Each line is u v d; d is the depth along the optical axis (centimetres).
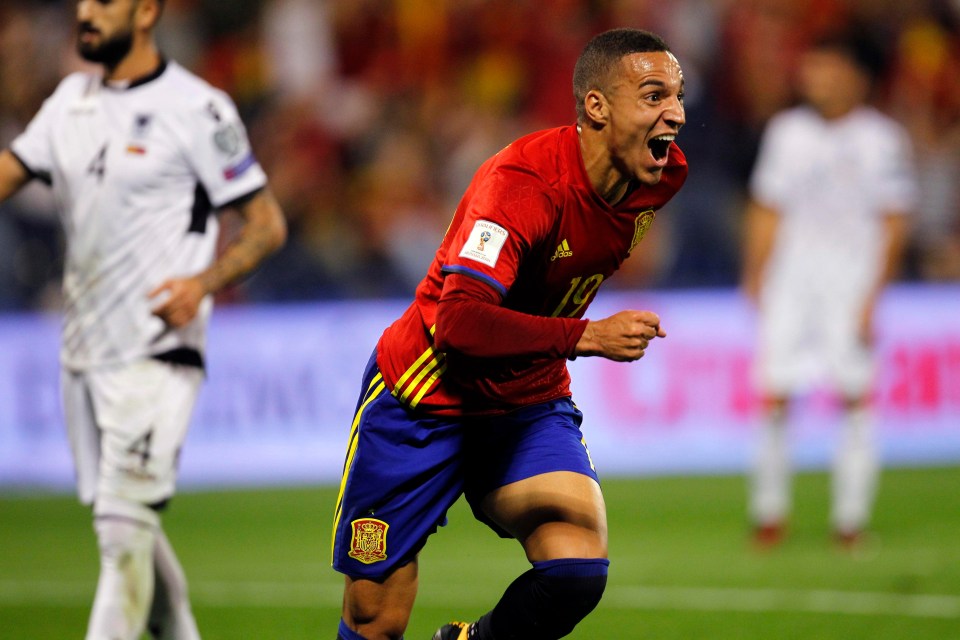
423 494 1398
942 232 4575
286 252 4212
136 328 1623
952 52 5191
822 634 1975
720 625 2048
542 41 4975
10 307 3969
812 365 2789
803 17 4953
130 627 1552
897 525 3028
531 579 1335
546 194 1276
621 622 2075
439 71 4981
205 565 2658
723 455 3978
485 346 1241
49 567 2697
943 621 2048
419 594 2347
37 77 4744
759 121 4722
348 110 4797
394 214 4509
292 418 3934
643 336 1224
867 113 2830
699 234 4347
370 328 4016
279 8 5044
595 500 1361
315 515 3303
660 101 1272
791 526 3066
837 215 2803
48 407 3869
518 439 1398
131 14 1642
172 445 1617
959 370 4075
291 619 2142
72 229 1642
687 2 4897
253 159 1689
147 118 1633
